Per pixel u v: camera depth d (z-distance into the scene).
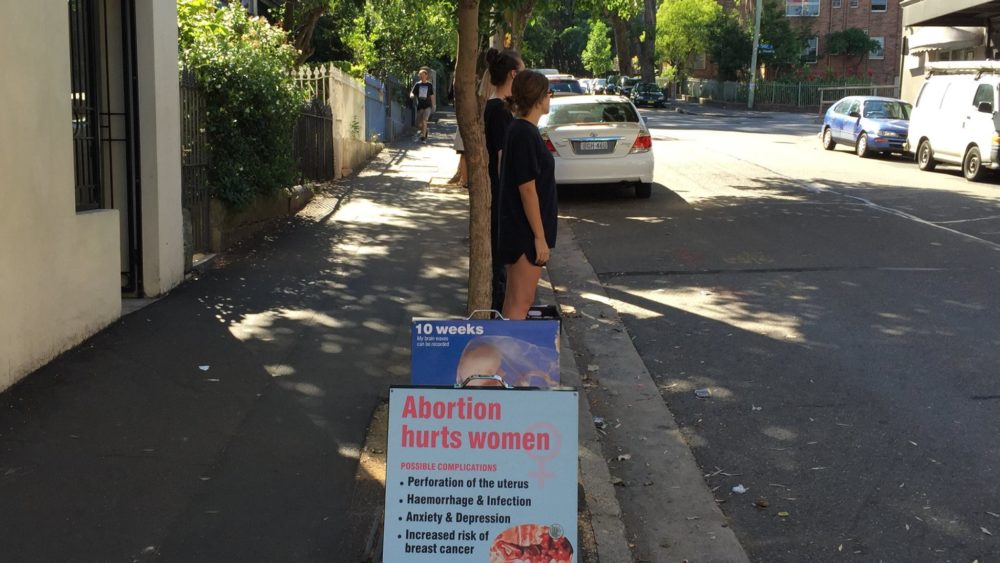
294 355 6.68
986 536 4.46
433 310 7.99
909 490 4.93
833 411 6.02
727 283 9.45
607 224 12.97
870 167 20.77
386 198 14.40
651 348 7.40
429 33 30.03
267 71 10.51
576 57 84.12
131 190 7.88
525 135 5.36
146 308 7.72
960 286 9.15
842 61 61.88
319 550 4.09
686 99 67.69
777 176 18.53
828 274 9.74
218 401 5.76
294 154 13.41
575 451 3.47
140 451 5.01
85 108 7.21
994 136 17.38
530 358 4.00
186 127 9.11
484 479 3.48
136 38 7.75
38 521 4.24
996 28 26.73
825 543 4.43
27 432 5.18
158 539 4.13
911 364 6.88
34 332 6.03
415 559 3.48
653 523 4.62
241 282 8.77
